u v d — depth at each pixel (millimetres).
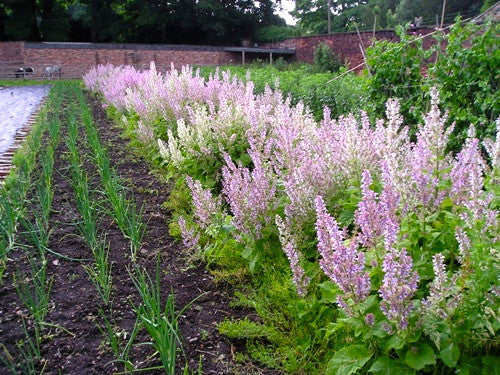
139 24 42688
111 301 3234
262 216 3412
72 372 2549
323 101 9148
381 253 2377
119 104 10602
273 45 36844
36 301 3158
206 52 36125
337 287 2455
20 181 5211
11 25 39719
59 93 15828
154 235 4332
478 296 2074
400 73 6199
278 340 2756
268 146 4164
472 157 2623
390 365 2199
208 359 2676
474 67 5250
